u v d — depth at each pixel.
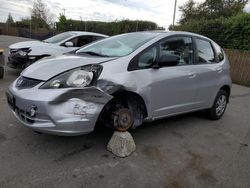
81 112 2.92
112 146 3.38
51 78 3.02
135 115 3.67
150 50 3.70
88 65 3.18
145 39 3.89
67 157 3.19
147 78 3.56
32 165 2.94
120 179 2.83
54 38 8.21
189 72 4.25
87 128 3.00
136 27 28.80
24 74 3.35
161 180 2.90
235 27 13.66
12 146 3.33
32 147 3.35
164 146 3.78
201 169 3.24
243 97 8.43
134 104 3.61
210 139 4.26
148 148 3.65
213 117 5.25
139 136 4.06
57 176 2.78
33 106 2.92
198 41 4.68
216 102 5.14
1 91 5.73
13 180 2.64
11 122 4.07
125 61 3.39
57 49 7.36
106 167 3.04
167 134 4.26
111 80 3.14
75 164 3.04
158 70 3.75
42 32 35.12
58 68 3.15
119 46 3.90
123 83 3.23
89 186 2.66
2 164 2.90
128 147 3.36
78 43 7.89
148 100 3.62
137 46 3.69
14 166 2.89
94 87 2.97
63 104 2.87
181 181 2.92
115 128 3.40
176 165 3.27
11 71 8.19
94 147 3.50
